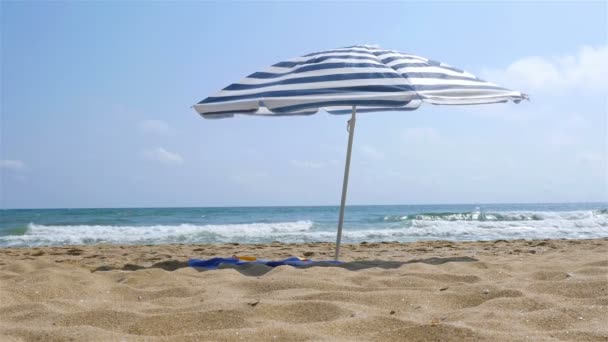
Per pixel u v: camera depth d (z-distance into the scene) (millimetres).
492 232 14664
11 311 3021
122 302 3287
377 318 2697
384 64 5344
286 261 5273
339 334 2498
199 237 14586
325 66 5145
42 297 3443
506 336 2371
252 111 5668
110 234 15617
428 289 3551
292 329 2502
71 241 13555
